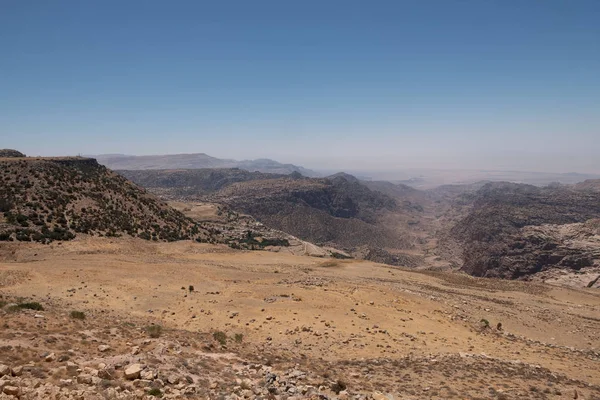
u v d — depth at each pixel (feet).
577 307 208.74
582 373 92.17
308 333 102.01
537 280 508.12
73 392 41.88
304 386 57.67
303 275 191.52
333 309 121.19
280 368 69.05
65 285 136.46
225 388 53.36
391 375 74.84
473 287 234.17
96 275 150.41
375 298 135.23
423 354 92.73
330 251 561.43
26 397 39.32
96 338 68.69
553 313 179.32
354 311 120.78
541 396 67.82
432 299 151.33
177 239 279.28
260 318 111.45
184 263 191.83
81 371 49.62
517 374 81.51
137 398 43.60
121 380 48.65
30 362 51.37
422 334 108.37
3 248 186.70
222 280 159.22
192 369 58.75
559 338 138.41
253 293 135.85
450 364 84.69
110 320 88.48
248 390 52.70
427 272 271.08
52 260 174.09
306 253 476.54
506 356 98.94
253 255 258.37
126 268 164.45
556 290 252.62
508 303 187.52
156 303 125.08
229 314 113.80
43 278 141.90
